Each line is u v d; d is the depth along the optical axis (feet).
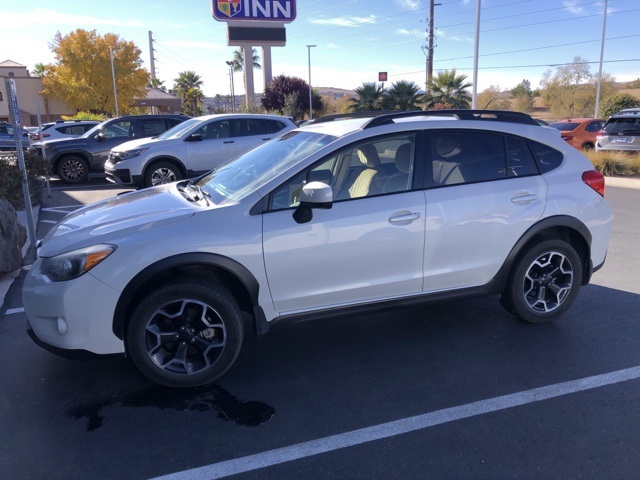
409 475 9.15
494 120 14.51
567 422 10.63
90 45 143.13
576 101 149.79
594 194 15.01
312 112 141.79
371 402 11.48
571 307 16.76
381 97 96.17
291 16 119.85
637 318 15.84
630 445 9.91
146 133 47.50
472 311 16.51
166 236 11.34
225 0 116.37
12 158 35.68
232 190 13.17
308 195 11.49
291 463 9.49
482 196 13.69
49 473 9.27
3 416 11.03
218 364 12.00
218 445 10.03
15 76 158.81
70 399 11.68
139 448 9.95
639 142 53.62
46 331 11.46
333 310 12.84
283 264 12.08
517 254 14.33
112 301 11.12
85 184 46.57
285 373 12.81
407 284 13.34
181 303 11.58
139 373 12.82
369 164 13.14
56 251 11.55
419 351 13.85
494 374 12.60
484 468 9.31
